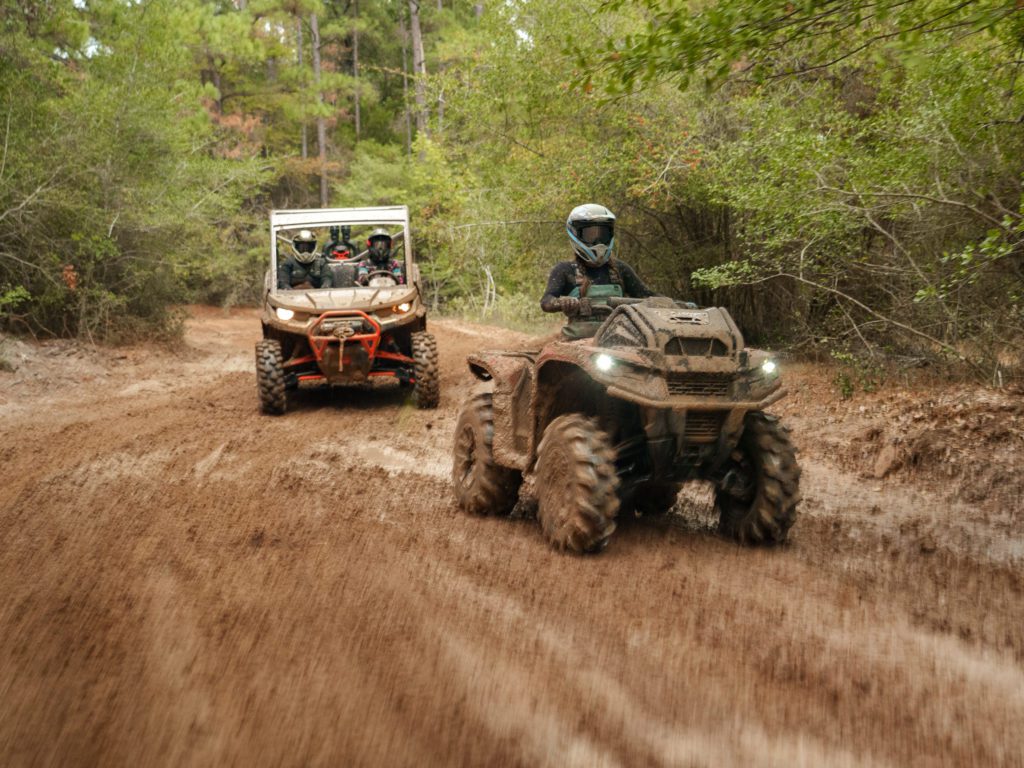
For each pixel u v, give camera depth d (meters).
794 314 12.08
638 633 3.91
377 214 12.05
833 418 8.96
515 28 15.77
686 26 5.33
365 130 50.25
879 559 5.13
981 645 3.84
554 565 4.88
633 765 2.83
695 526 5.89
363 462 7.86
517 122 17.28
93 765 2.81
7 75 15.57
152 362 15.45
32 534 5.55
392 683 3.39
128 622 4.05
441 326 22.08
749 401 5.00
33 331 15.52
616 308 5.34
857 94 12.01
